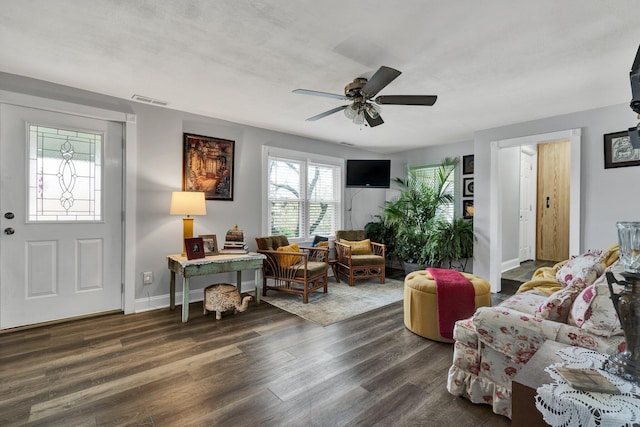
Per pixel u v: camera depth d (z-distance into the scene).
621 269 1.52
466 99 3.20
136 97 3.19
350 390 1.94
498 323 1.66
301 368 2.20
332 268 4.90
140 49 2.26
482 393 1.77
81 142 3.08
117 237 3.28
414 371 2.18
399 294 4.13
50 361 2.25
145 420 1.64
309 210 5.10
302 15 1.85
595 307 1.47
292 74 2.65
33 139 2.84
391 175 6.33
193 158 3.71
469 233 4.61
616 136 3.32
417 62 2.41
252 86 2.91
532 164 6.48
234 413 1.71
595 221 3.46
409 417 1.69
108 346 2.50
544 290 2.64
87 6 1.78
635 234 1.19
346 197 5.64
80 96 3.00
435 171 5.66
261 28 1.99
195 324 3.00
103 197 3.19
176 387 1.95
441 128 4.35
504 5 1.74
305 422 1.65
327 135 4.81
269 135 4.46
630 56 2.32
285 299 3.88
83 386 1.95
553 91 3.00
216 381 2.02
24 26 1.97
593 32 2.01
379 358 2.36
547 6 1.75
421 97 2.40
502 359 1.71
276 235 4.48
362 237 5.37
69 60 2.43
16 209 2.78
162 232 3.50
